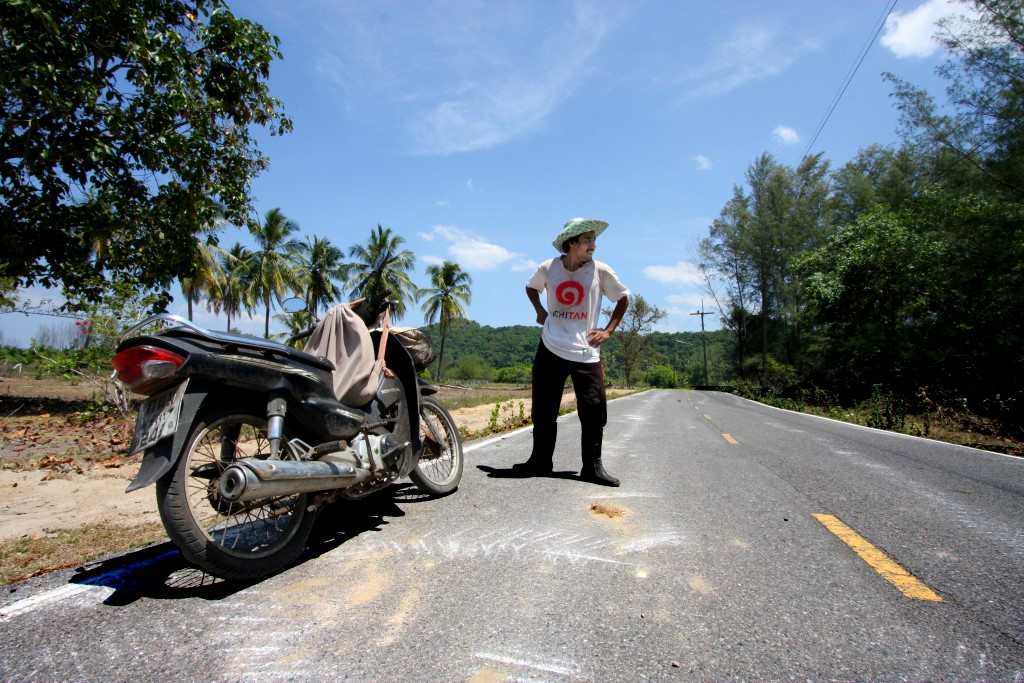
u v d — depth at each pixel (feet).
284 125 40.78
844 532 11.18
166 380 7.73
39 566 8.98
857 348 75.20
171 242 40.11
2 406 36.27
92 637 6.57
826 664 6.17
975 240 55.98
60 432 25.32
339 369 10.46
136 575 8.50
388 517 11.73
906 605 7.79
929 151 73.41
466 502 13.00
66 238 36.86
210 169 38.99
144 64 33.58
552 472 16.66
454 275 179.22
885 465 20.06
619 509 12.48
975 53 56.18
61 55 30.66
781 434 30.73
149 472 7.36
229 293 133.49
